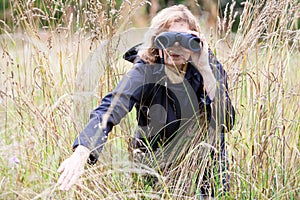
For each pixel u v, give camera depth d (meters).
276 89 2.98
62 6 3.10
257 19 3.10
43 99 3.04
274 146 2.96
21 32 3.16
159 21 2.79
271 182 2.83
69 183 2.37
